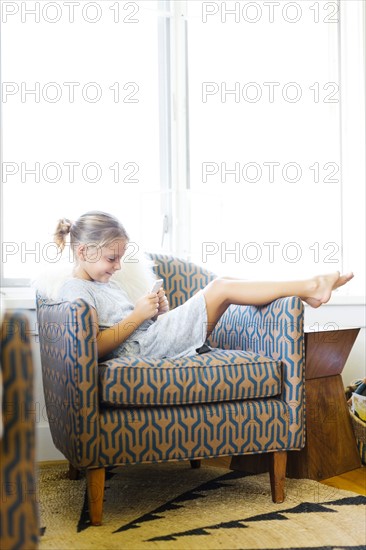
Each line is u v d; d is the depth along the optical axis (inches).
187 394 74.7
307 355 89.7
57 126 117.8
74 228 87.6
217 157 125.5
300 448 79.7
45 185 116.7
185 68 124.0
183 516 74.5
